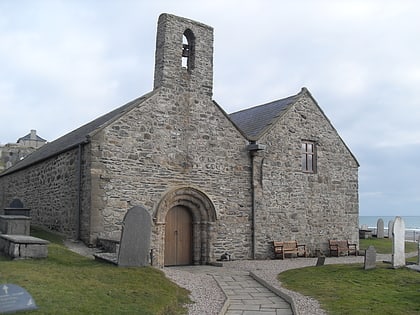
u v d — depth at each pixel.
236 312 9.14
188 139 16.95
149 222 11.93
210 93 17.73
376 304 9.41
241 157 18.34
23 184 23.66
